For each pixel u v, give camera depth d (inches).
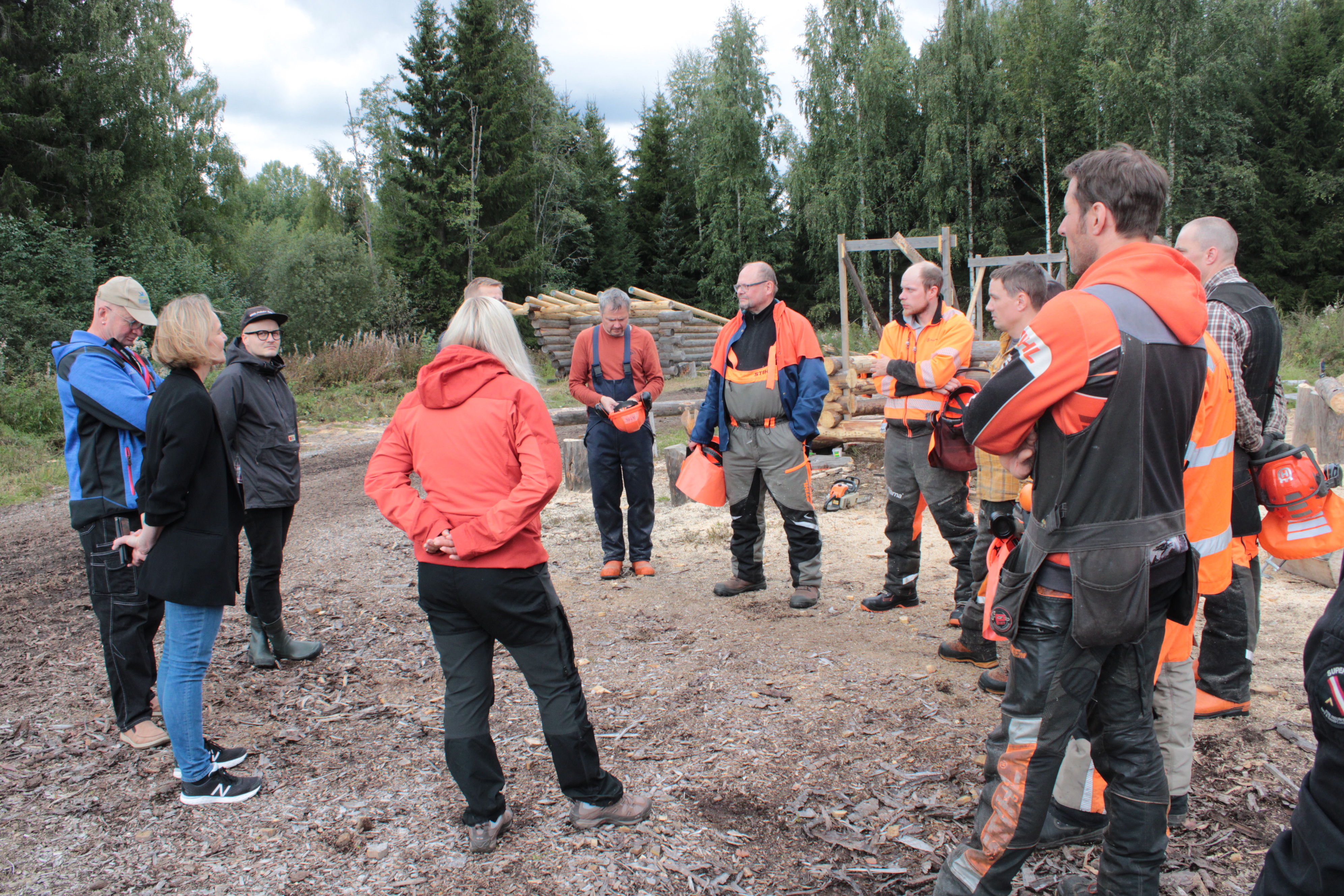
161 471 102.1
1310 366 559.2
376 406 611.5
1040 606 72.3
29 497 353.1
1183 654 86.6
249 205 2145.7
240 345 153.7
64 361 119.5
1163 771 74.0
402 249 1219.9
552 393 651.5
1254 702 127.0
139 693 125.6
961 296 1121.4
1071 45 1071.6
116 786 113.7
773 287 178.4
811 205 1178.0
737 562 195.0
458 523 92.3
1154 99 935.7
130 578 122.9
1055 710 70.9
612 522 212.1
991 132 1064.2
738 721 129.4
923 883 88.3
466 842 98.9
